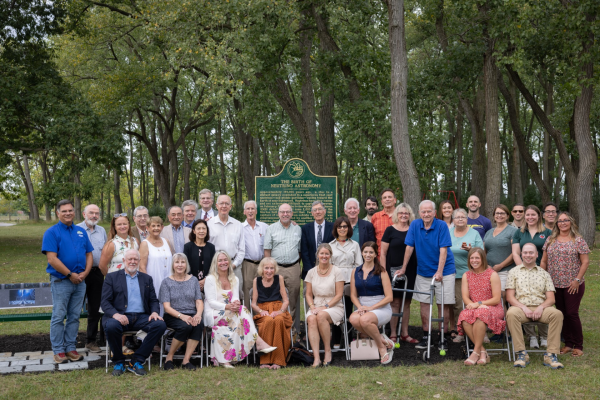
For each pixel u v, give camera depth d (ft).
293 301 23.52
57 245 19.97
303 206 27.78
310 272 21.76
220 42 46.83
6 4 59.52
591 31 47.88
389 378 17.57
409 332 24.82
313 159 57.00
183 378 17.80
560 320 19.02
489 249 23.67
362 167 51.42
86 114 58.59
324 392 16.25
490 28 51.39
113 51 83.51
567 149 62.13
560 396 15.72
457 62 58.49
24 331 25.21
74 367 19.38
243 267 24.14
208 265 21.71
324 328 20.12
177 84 82.53
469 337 19.90
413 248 22.86
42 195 62.39
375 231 25.45
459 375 17.94
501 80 64.64
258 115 54.70
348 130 51.83
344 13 47.75
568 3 49.24
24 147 64.44
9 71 57.62
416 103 60.54
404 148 38.11
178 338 19.39
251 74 46.09
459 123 92.68
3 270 44.09
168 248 21.81
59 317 19.98
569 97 59.31
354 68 53.26
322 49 55.01
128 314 19.48
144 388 16.85
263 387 16.81
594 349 20.95
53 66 64.59
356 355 20.36
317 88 74.08
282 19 47.26
